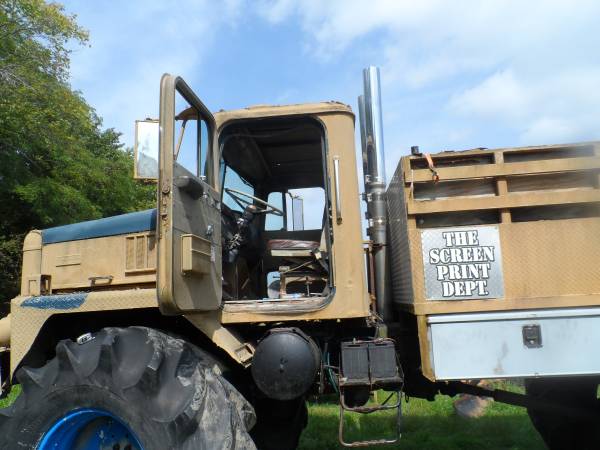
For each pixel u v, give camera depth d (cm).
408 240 313
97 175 1623
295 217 468
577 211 310
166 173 272
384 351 308
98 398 260
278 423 377
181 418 243
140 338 274
